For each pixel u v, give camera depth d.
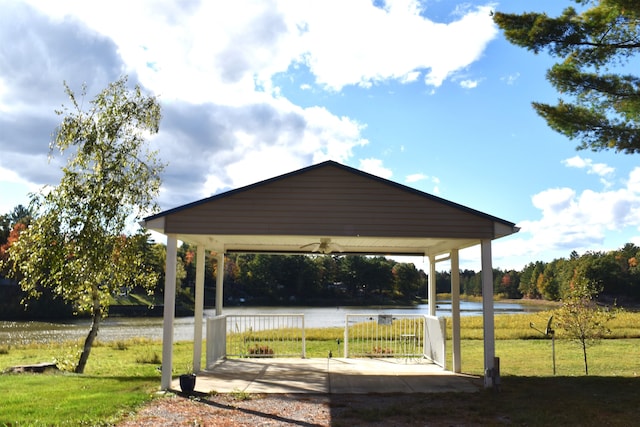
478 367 11.44
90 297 11.44
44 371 10.24
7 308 43.41
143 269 12.27
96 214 11.15
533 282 109.44
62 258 10.91
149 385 7.97
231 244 10.97
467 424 5.78
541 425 5.69
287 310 61.41
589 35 10.24
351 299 82.56
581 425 5.69
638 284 76.56
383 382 8.38
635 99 10.21
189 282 71.31
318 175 8.14
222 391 7.51
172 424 5.68
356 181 8.13
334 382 8.33
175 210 7.86
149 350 16.22
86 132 11.40
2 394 7.11
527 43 10.62
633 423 5.76
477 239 8.14
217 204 7.99
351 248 11.53
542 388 7.89
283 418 6.03
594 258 81.75
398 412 6.31
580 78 10.46
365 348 14.27
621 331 20.42
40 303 43.66
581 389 7.80
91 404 6.41
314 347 14.77
